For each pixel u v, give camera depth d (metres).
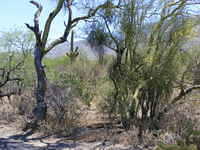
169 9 7.00
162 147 4.28
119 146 5.91
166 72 6.82
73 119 7.64
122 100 7.41
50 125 7.36
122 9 7.50
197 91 7.76
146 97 7.07
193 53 7.21
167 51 6.83
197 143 4.32
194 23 6.93
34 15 8.49
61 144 6.16
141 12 7.16
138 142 6.02
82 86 9.44
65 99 7.64
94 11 8.20
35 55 8.42
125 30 7.29
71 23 8.69
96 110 9.88
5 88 11.24
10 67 11.41
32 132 7.23
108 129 7.12
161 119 6.77
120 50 7.59
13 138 6.67
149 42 7.01
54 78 9.18
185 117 6.10
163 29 6.95
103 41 8.07
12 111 8.88
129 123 7.11
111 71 7.79
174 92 7.97
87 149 5.75
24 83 10.62
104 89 9.21
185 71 7.26
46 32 8.61
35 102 8.86
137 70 7.11
